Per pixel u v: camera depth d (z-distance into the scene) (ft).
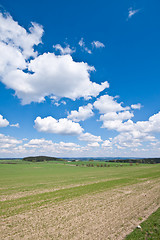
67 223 40.04
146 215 43.42
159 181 110.32
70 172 232.94
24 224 40.09
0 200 65.82
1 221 42.42
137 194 71.51
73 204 57.77
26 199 66.80
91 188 89.25
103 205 55.36
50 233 34.71
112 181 116.37
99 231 34.81
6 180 140.97
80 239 31.60
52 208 53.36
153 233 32.07
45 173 217.97
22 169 294.66
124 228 35.68
